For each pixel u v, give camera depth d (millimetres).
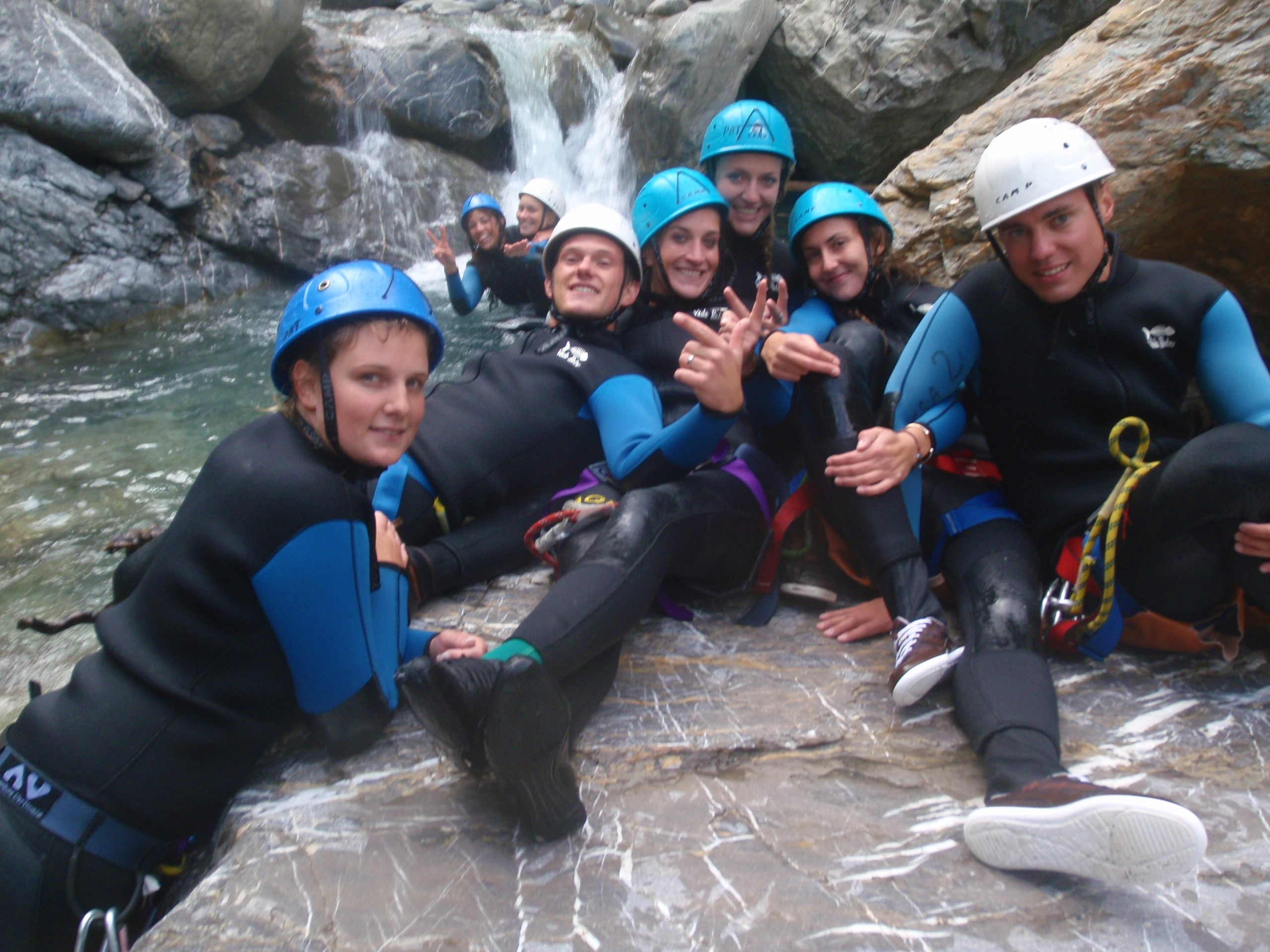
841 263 2793
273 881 1557
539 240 6680
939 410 2270
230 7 8102
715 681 2141
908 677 1901
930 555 2318
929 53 10289
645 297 2883
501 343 6258
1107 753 1849
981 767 1830
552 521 2293
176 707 1678
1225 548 1827
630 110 10852
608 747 1900
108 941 1588
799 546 2635
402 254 9094
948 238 3596
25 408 5305
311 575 1636
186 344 6609
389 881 1558
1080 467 2141
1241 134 2930
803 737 1924
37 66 6922
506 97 10797
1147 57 3211
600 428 2551
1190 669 2121
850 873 1567
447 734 1567
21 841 1630
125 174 7500
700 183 2787
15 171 6762
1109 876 1472
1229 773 1788
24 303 6547
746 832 1675
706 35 10305
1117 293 2076
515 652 1722
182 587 1657
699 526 2150
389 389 1677
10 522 3906
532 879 1562
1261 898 1492
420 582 2436
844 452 2158
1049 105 3469
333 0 12625
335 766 1863
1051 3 10117
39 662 3014
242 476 1647
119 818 1656
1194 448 1773
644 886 1544
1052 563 2158
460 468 2539
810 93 11039
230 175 8211
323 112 9492
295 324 1680
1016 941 1415
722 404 2111
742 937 1433
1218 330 2012
